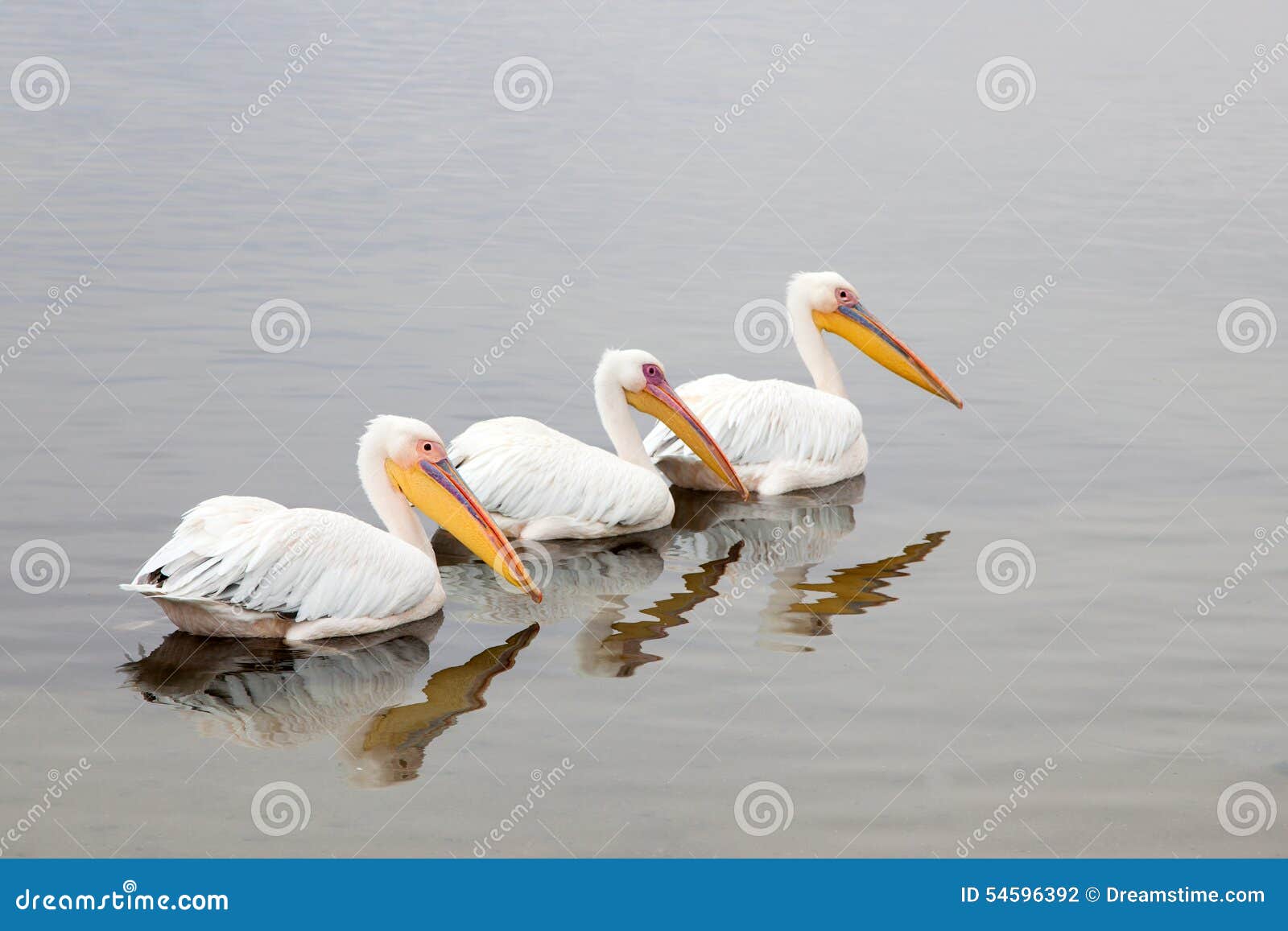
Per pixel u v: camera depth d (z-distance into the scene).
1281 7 48.53
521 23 41.50
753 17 44.12
